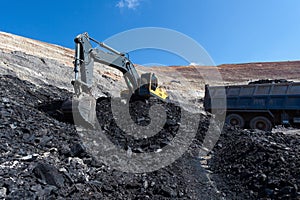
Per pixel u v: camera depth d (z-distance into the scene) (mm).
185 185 4496
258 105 12945
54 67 19734
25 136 5113
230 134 9664
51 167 3697
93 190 3600
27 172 3561
